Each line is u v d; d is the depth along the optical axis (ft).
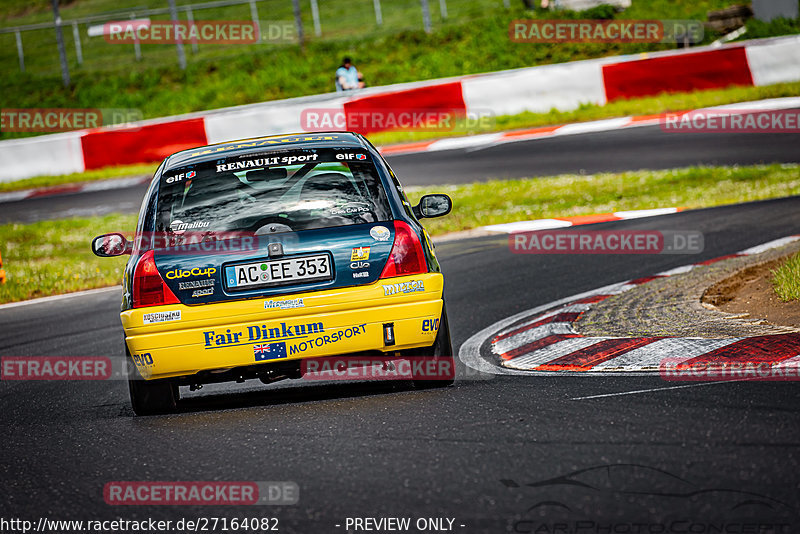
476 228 161.68
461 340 89.35
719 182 173.68
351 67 277.44
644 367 68.28
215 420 63.05
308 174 67.21
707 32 331.36
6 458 58.39
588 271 118.42
